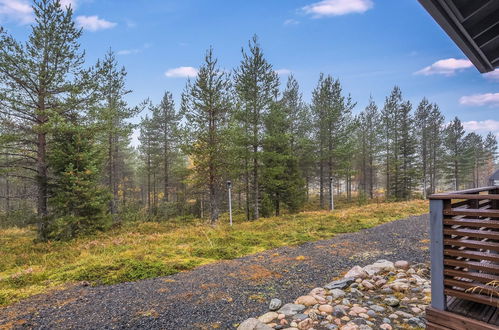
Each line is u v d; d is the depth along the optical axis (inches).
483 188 150.5
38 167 456.4
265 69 665.6
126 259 289.7
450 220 112.5
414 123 1250.6
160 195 1441.9
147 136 1147.9
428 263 241.3
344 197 1398.9
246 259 301.6
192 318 162.2
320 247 337.1
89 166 453.7
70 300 193.8
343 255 294.5
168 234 454.3
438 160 1462.8
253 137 646.5
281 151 776.9
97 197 466.6
